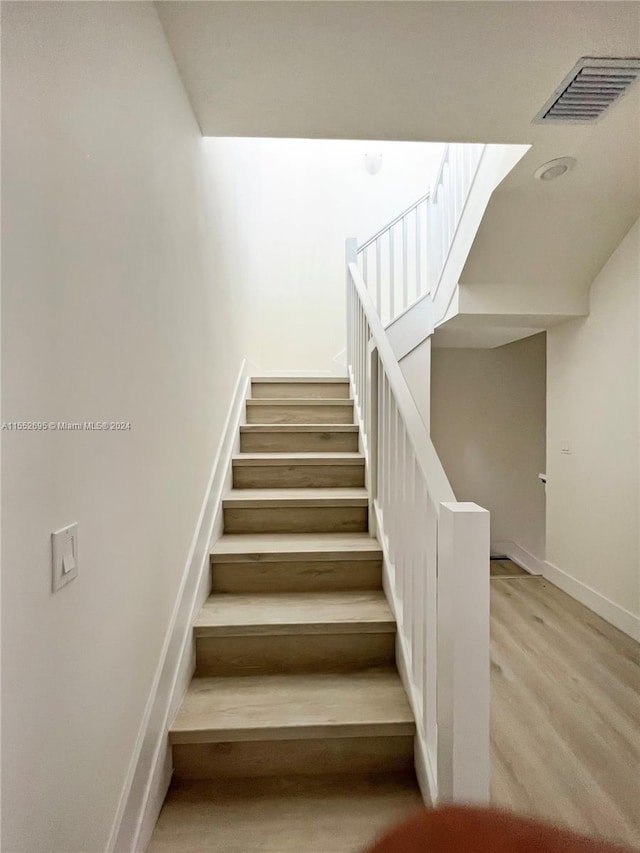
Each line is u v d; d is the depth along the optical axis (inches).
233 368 109.8
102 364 39.3
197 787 55.9
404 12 53.3
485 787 42.5
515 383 192.9
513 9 52.9
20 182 28.1
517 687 82.1
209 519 79.8
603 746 67.4
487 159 99.8
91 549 37.3
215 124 75.0
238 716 58.4
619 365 109.1
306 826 50.9
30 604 29.2
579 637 101.6
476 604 42.2
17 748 28.0
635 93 67.9
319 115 72.7
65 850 33.3
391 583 72.5
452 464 192.4
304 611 71.6
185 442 66.7
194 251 72.6
